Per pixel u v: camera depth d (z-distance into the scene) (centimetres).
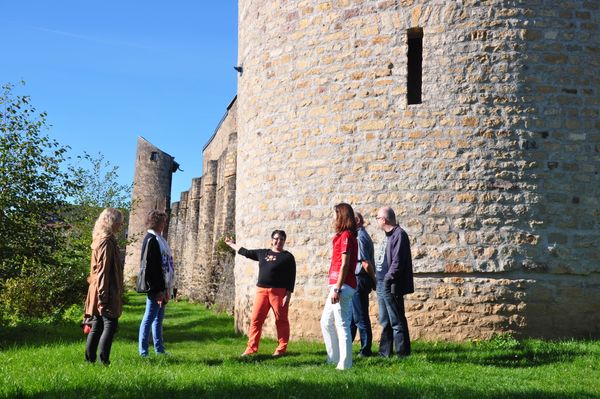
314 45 984
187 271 3231
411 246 877
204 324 1423
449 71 888
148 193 4259
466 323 851
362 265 719
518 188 862
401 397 471
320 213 945
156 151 4322
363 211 909
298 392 480
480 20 886
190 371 573
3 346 875
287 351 806
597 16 895
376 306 894
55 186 1088
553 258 855
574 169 870
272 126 1031
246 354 768
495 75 877
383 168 904
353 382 517
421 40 941
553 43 884
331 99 956
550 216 861
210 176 2741
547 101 877
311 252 948
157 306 721
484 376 579
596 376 589
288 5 1027
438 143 880
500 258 852
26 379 516
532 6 887
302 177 973
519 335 845
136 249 4172
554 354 709
